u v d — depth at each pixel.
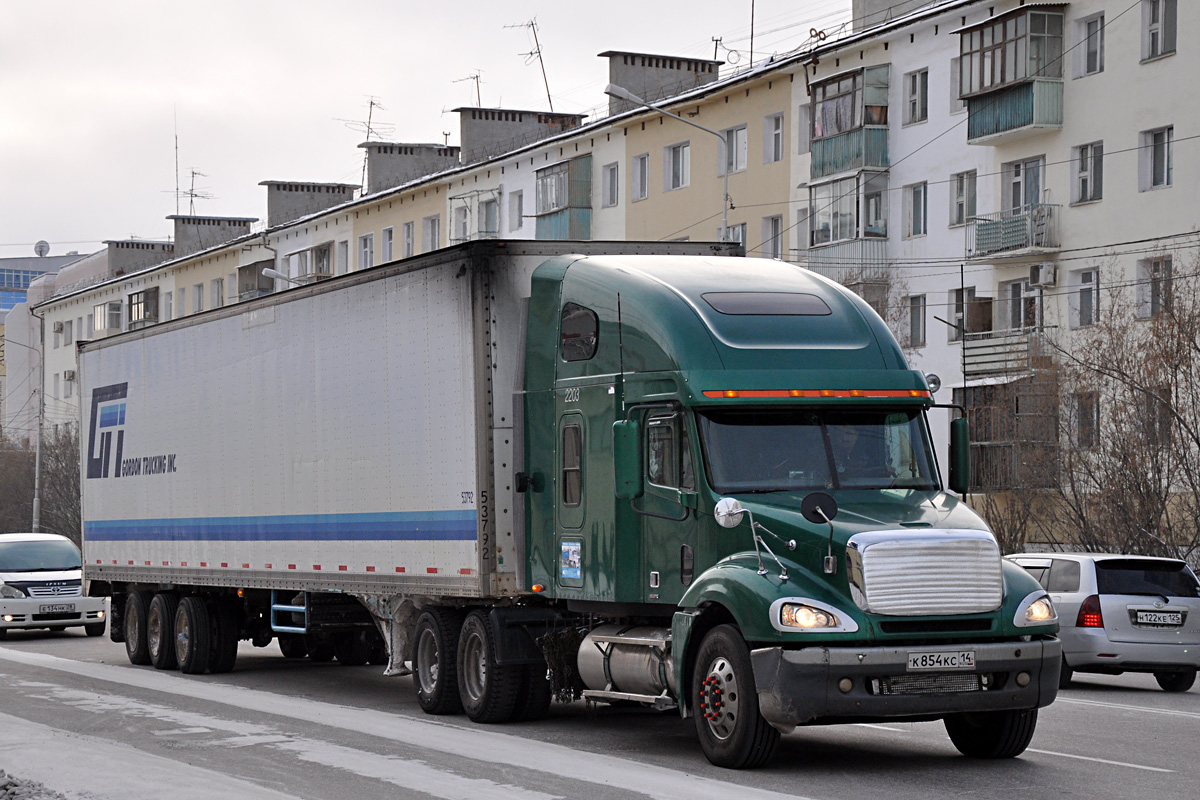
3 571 35.06
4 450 101.06
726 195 42.31
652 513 13.80
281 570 20.55
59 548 36.16
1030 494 34.91
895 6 52.44
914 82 46.88
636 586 14.05
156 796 10.69
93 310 106.75
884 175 47.53
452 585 16.33
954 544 12.23
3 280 180.00
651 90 63.12
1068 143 41.69
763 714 12.06
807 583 12.23
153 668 25.05
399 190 72.56
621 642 14.33
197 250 99.12
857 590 12.02
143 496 25.27
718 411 13.35
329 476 19.22
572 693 15.55
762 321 13.86
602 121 58.69
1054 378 35.19
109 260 106.81
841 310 14.27
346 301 18.83
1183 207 38.56
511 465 16.02
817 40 50.66
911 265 46.59
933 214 45.88
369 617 21.08
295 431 20.16
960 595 12.19
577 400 15.02
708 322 13.71
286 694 20.27
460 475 16.22
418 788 11.50
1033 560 22.41
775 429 13.43
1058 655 12.52
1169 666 21.02
